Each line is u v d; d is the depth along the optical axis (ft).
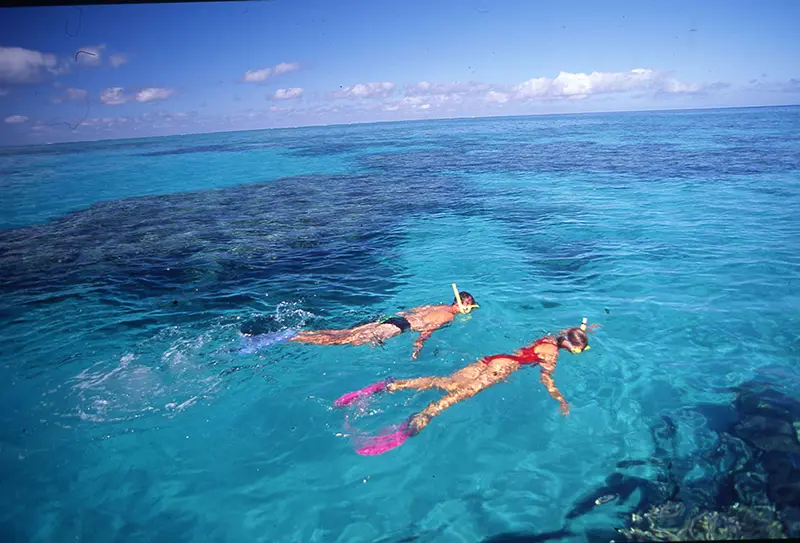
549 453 16.21
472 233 42.45
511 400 18.85
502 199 56.90
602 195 56.44
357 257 36.86
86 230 47.83
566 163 86.28
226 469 15.70
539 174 74.84
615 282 30.07
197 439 16.99
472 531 13.42
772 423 16.94
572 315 25.91
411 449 16.48
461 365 21.29
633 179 65.82
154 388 19.85
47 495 14.66
